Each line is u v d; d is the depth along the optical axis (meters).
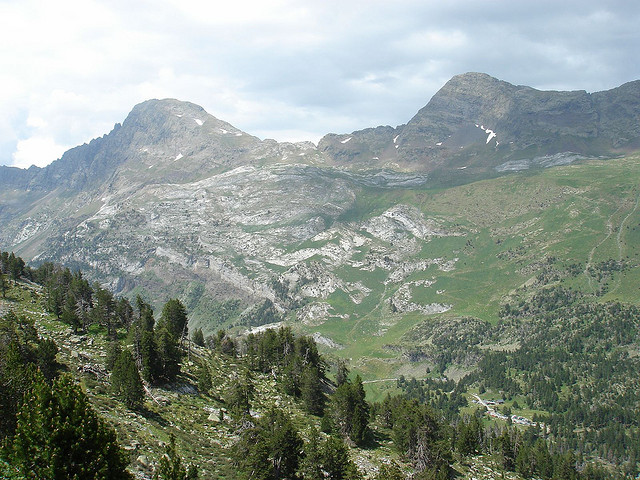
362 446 105.06
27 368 56.81
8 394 55.22
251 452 69.88
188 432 82.38
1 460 41.12
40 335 110.31
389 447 108.50
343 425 105.25
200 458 73.00
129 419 78.00
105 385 88.38
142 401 87.38
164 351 104.19
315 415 116.94
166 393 97.62
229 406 101.69
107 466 41.34
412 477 89.69
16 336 84.06
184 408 93.56
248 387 115.62
